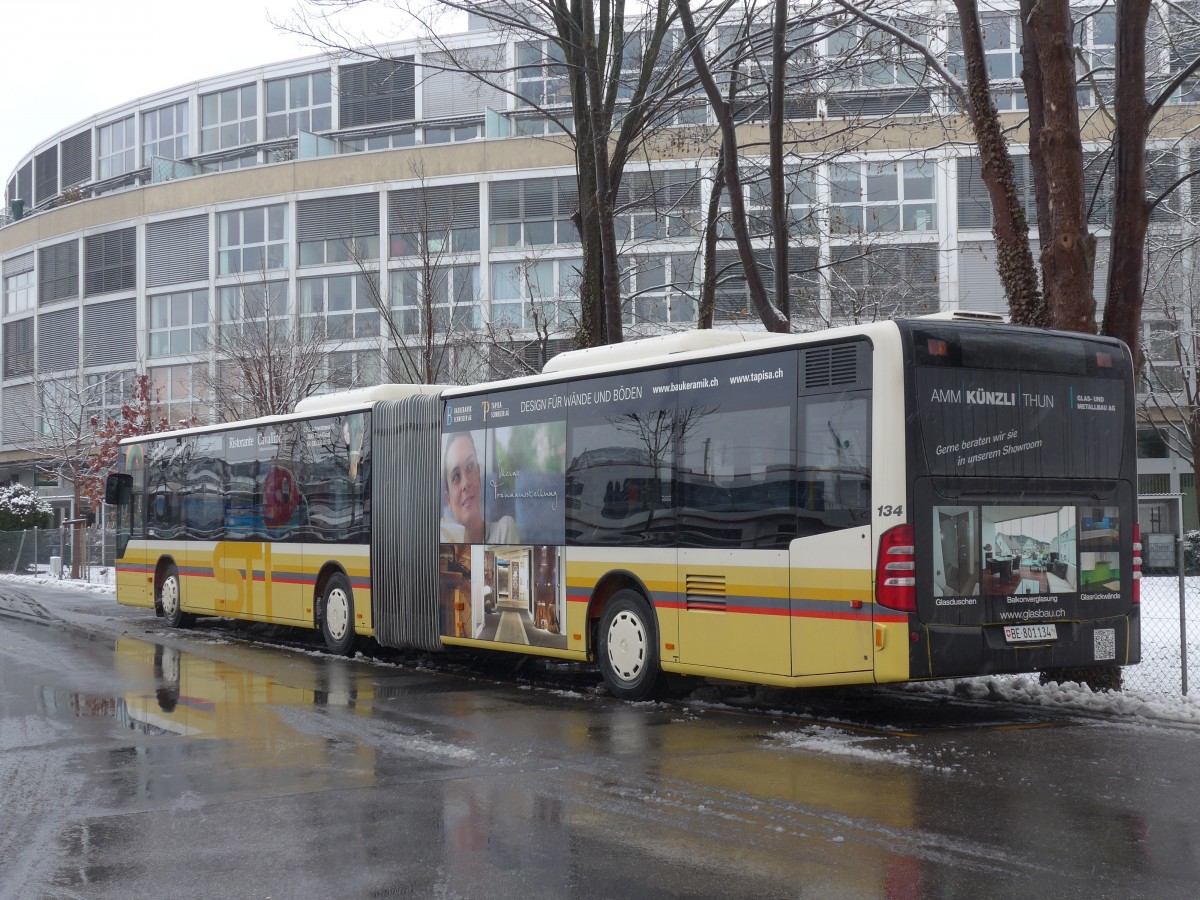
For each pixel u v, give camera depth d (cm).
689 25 1452
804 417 1004
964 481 955
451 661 1548
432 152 4122
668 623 1127
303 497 1720
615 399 1202
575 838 654
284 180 4375
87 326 5078
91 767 866
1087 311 1160
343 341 3534
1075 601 1005
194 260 4641
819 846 631
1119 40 1174
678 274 2653
